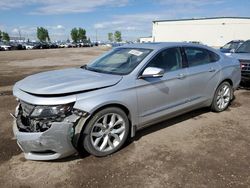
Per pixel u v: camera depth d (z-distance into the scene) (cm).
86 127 346
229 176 322
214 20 6450
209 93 523
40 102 322
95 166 347
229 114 552
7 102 662
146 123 420
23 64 1795
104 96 352
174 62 455
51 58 2453
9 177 324
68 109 327
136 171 335
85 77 385
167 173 330
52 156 332
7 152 387
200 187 302
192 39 6888
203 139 428
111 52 494
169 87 436
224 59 562
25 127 334
